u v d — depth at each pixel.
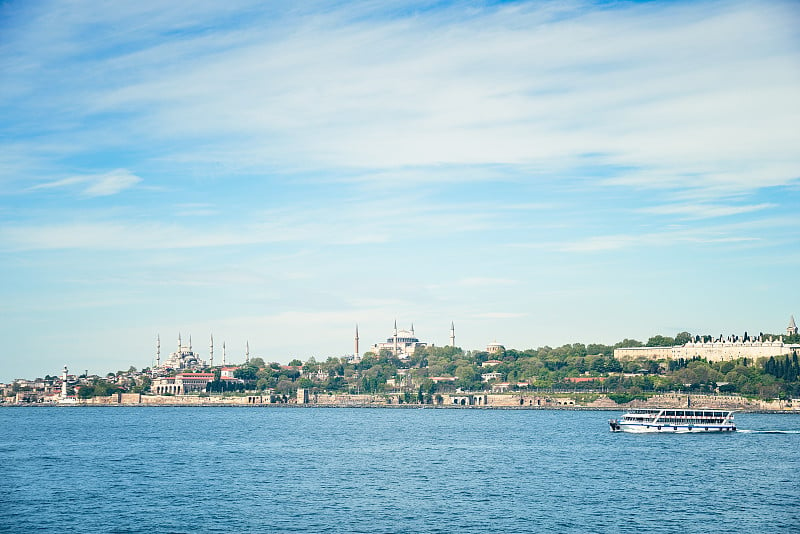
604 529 155.62
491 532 153.25
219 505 177.50
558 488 199.50
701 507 175.62
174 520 163.00
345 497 187.00
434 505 177.38
